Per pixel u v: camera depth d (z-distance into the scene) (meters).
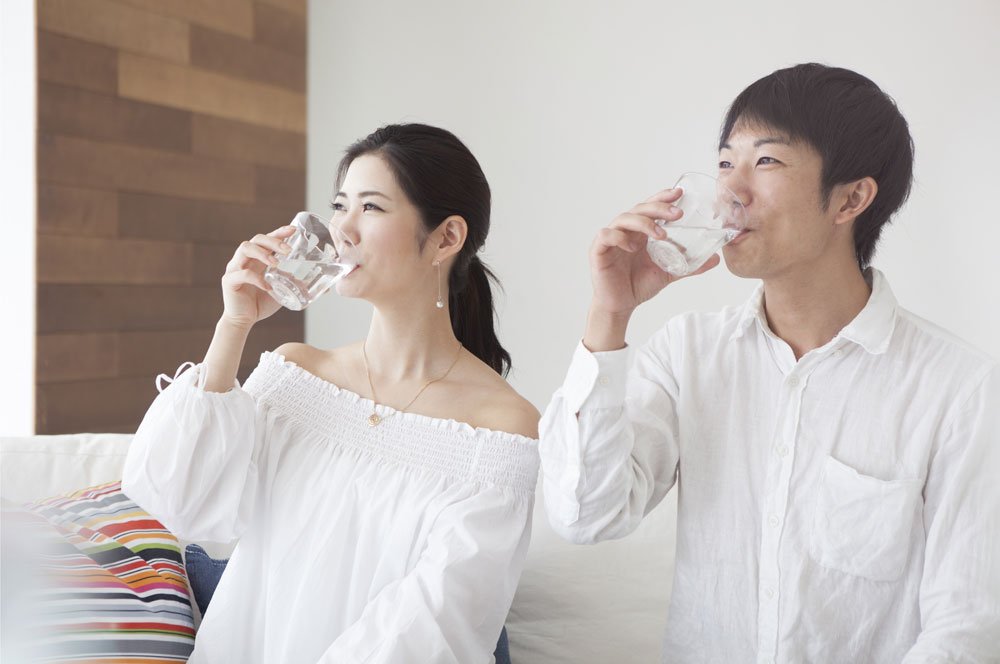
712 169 2.58
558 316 2.85
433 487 1.55
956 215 2.24
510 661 1.83
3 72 2.74
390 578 1.51
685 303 2.61
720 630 1.38
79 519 1.80
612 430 1.29
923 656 1.20
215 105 3.18
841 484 1.29
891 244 2.31
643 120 2.68
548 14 2.83
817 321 1.34
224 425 1.54
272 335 3.33
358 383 1.69
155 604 1.67
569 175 2.82
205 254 3.20
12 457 2.02
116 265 2.93
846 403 1.32
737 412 1.39
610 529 1.34
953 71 2.23
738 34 2.52
